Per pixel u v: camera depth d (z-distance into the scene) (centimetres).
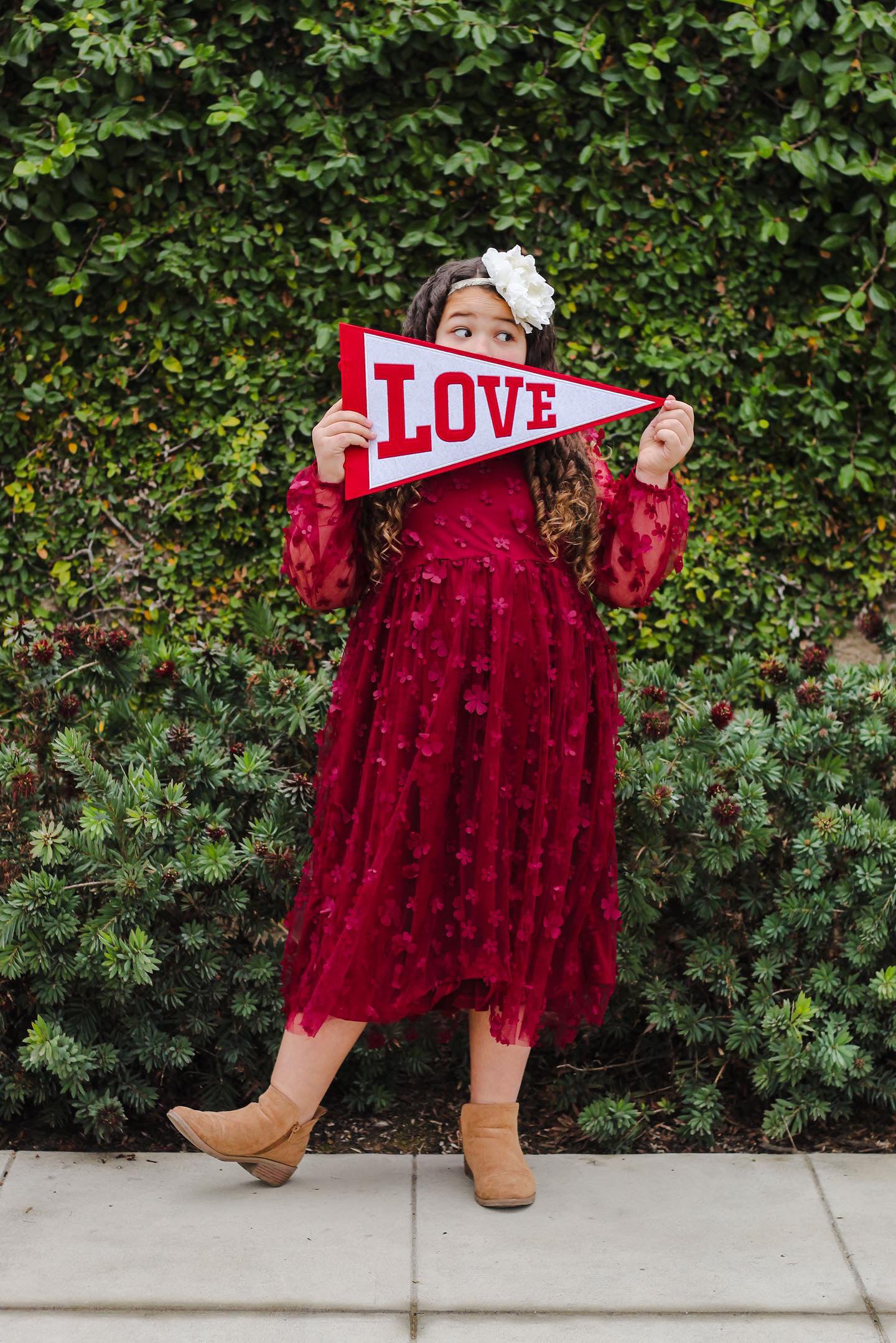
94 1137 260
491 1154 233
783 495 358
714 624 362
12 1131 262
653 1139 268
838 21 328
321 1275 205
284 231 343
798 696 296
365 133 338
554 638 226
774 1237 221
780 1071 260
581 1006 241
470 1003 230
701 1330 193
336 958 221
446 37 331
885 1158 255
